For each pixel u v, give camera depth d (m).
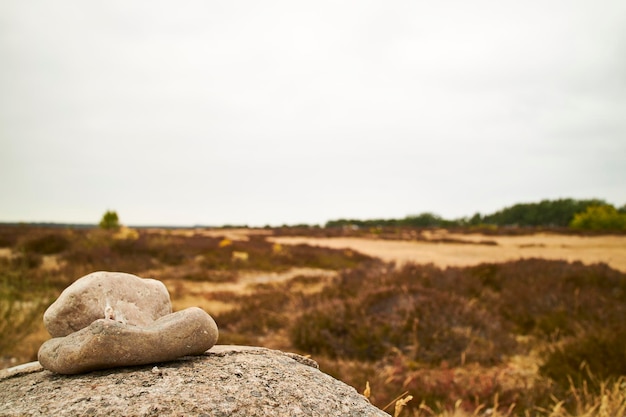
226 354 1.93
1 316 5.55
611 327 5.65
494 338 5.81
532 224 72.44
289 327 6.66
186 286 11.76
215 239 25.00
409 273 9.77
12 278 7.59
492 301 8.28
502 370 4.79
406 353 5.50
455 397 3.79
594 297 7.72
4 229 24.55
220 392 1.47
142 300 2.00
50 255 14.99
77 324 1.78
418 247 28.95
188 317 1.76
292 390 1.57
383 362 5.25
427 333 5.62
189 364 1.74
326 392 1.62
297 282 12.99
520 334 6.75
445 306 6.20
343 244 32.09
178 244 18.45
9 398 1.45
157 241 17.70
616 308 7.21
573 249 25.73
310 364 2.01
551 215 71.62
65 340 1.67
